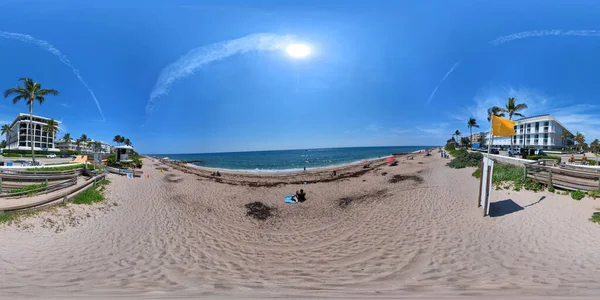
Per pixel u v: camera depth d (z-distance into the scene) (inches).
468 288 189.2
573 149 2746.1
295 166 1955.0
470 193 517.3
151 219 420.5
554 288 181.6
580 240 267.7
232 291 193.5
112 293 186.9
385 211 450.3
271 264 258.2
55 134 3666.3
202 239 340.2
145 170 1226.0
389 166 1293.1
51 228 340.2
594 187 376.8
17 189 509.4
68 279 212.2
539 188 450.6
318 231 377.1
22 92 1283.2
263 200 607.5
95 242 310.8
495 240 288.8
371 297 179.5
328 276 225.1
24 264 236.8
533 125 2549.2
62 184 518.0
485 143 3607.3
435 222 368.5
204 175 1198.9
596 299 163.5
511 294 175.3
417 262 247.1
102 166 968.3
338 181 888.9
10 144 3868.1
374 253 278.8
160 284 207.3
